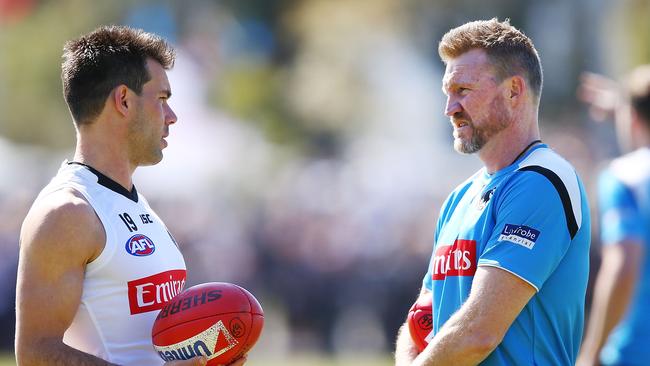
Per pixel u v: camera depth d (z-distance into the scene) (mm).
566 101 100625
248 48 113000
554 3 102688
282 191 75312
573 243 15719
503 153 16219
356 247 63875
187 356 15703
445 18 107312
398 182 78000
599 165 71438
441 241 16500
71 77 16484
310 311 63000
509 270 15133
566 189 15594
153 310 16156
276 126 105312
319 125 107000
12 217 59281
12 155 74500
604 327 21641
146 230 16391
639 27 89938
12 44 102375
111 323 15789
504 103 16062
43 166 75188
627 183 21766
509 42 16141
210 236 65750
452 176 80875
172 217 67062
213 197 73938
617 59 97938
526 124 16219
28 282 15289
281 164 91312
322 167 81125
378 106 107562
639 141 22250
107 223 15875
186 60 95500
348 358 57625
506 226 15391
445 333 15203
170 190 71500
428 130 107438
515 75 16062
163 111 16844
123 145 16547
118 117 16453
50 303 15195
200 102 87812
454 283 16016
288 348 63000
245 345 15953
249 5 112562
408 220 64875
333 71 108000
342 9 110812
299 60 111438
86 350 15797
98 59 16375
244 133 98938
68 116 100312
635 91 22141
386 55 110438
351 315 62406
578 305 16000
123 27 16922
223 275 64250
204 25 107375
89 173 16219
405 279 61188
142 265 16062
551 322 15688
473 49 16234
